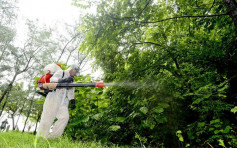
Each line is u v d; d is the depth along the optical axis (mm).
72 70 3057
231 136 1974
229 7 2400
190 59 3215
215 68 2865
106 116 3557
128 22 3359
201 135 2809
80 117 3084
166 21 4043
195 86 2961
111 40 3490
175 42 3824
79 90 3742
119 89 3756
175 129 3057
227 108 2248
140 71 3557
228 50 2982
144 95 3195
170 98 3033
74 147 1630
